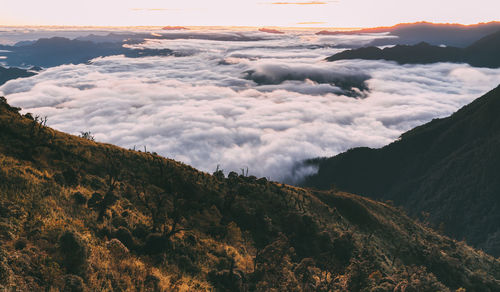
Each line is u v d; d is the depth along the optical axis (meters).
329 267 46.50
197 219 50.19
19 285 15.81
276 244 44.00
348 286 40.28
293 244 62.03
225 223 52.50
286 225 66.44
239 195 71.12
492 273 101.44
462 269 89.12
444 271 86.62
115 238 29.64
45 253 19.36
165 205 47.84
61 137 56.06
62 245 19.53
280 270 40.66
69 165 47.59
